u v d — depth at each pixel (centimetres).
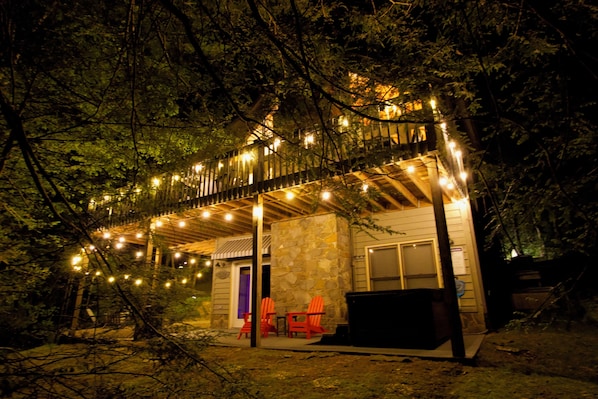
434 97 236
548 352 550
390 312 620
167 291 237
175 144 314
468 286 770
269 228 1100
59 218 139
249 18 219
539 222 318
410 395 382
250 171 811
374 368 488
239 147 321
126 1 221
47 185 318
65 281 258
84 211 317
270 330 856
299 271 905
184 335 238
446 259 527
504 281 914
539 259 934
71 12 238
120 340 226
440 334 632
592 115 283
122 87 255
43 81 263
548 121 277
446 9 211
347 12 232
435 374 448
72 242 207
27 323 236
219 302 1145
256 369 511
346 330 691
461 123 796
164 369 221
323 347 634
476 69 243
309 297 873
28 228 312
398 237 863
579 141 277
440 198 554
